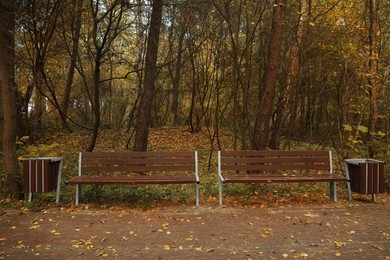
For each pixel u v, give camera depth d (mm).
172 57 17734
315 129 13477
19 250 3869
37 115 13875
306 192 6645
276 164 6289
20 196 5809
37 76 10117
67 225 4699
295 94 10297
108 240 4180
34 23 8859
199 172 9203
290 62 10102
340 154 8625
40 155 6535
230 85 10547
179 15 11289
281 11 7711
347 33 8219
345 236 4355
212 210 5457
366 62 7789
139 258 3686
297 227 4680
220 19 9812
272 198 6219
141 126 9570
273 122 11352
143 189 6609
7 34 6195
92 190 6258
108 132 15781
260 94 10266
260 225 4754
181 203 5879
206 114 16391
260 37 9797
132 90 17000
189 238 4254
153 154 6066
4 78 5738
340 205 5789
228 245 4047
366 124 8258
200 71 16000
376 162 5938
